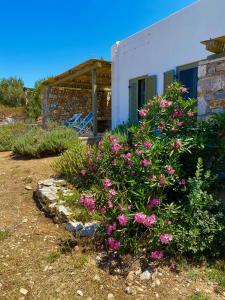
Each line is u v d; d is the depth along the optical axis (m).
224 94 4.02
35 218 4.44
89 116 15.38
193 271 3.21
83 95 17.47
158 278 3.12
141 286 3.02
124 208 3.44
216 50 4.19
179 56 8.08
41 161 7.24
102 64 11.74
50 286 2.99
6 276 3.14
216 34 6.99
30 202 4.97
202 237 3.42
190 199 3.52
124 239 3.46
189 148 3.98
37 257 3.46
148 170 3.62
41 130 9.25
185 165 4.10
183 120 4.12
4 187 5.59
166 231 3.34
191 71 7.81
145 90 9.52
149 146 3.69
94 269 3.25
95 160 4.27
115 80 11.16
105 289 2.97
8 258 3.44
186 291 2.94
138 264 3.32
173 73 8.22
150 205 3.50
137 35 9.77
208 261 3.36
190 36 7.70
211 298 2.83
